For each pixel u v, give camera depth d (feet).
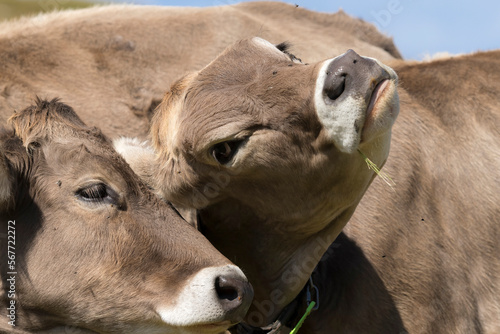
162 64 35.27
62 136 22.84
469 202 27.76
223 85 21.91
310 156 21.24
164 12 38.63
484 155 28.60
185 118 22.30
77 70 33.78
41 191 22.33
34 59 33.30
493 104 29.84
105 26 36.14
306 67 21.16
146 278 21.95
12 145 22.68
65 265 22.02
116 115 32.96
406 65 31.27
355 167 21.29
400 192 26.68
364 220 25.93
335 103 19.84
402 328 25.23
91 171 22.25
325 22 42.19
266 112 21.08
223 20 37.91
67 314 22.25
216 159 21.84
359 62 19.80
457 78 30.37
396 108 19.97
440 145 28.22
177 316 21.36
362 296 25.02
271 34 38.24
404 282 25.64
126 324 22.02
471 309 26.76
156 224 22.56
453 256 26.81
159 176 23.85
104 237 22.04
